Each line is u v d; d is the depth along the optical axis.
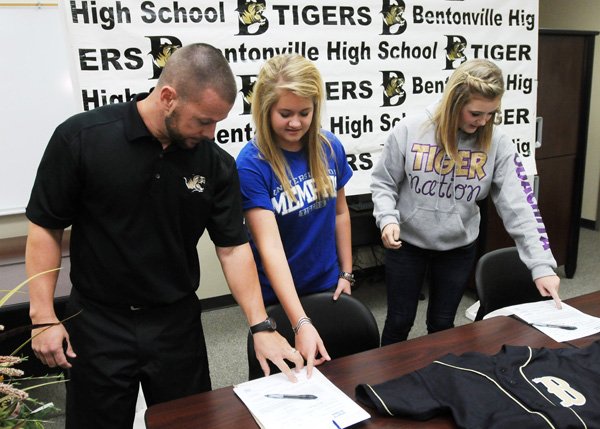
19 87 2.35
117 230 1.11
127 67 2.09
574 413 0.86
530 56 2.86
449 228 1.66
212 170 1.18
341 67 2.45
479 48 2.73
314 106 1.31
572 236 3.36
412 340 1.24
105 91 2.07
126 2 2.04
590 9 4.21
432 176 1.61
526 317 1.35
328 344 1.39
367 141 2.59
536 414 0.86
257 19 2.25
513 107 2.89
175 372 1.26
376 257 3.54
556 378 0.97
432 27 2.60
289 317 1.25
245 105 2.31
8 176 2.42
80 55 2.01
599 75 4.25
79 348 1.21
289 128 1.29
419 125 1.62
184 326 1.27
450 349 1.19
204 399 1.01
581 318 1.34
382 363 1.13
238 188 1.27
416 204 1.68
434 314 1.84
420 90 2.64
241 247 1.26
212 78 0.96
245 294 1.25
